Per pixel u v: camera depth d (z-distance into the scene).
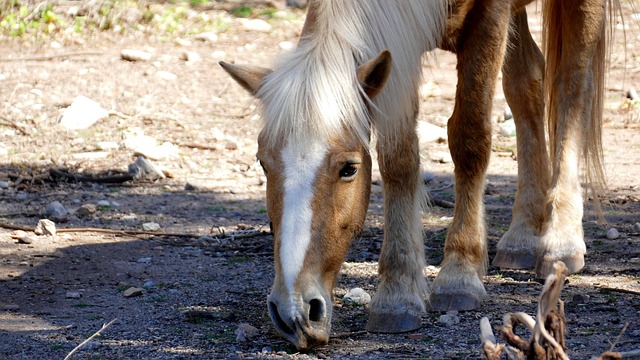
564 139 9.30
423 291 7.66
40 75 18.11
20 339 7.24
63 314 7.91
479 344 6.97
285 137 6.23
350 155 6.32
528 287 8.64
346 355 6.74
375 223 11.19
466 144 7.93
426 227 10.95
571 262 8.81
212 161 14.23
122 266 9.45
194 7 23.91
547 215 9.13
